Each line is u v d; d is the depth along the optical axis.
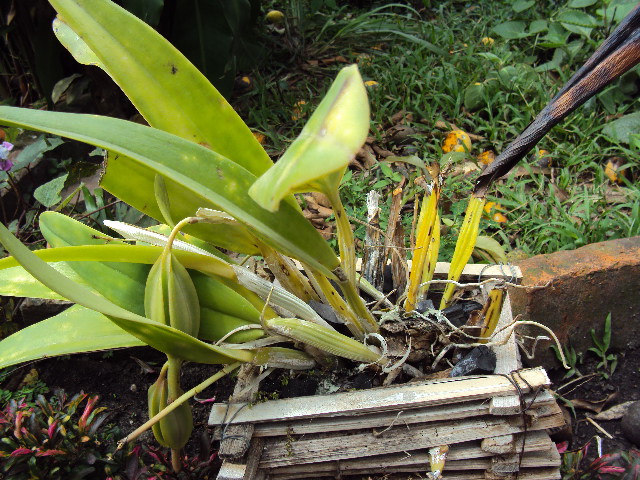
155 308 0.43
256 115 1.11
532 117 1.02
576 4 1.21
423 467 0.50
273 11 1.35
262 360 0.47
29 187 0.96
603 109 1.07
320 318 0.49
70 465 0.55
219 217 0.42
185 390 0.70
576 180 0.93
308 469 0.50
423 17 1.51
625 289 0.68
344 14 1.51
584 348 0.71
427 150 1.00
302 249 0.40
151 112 0.43
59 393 0.68
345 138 0.28
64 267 0.51
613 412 0.65
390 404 0.46
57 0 0.41
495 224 0.82
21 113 0.34
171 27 1.08
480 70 1.16
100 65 0.48
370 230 0.56
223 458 0.46
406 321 0.50
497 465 0.48
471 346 0.49
